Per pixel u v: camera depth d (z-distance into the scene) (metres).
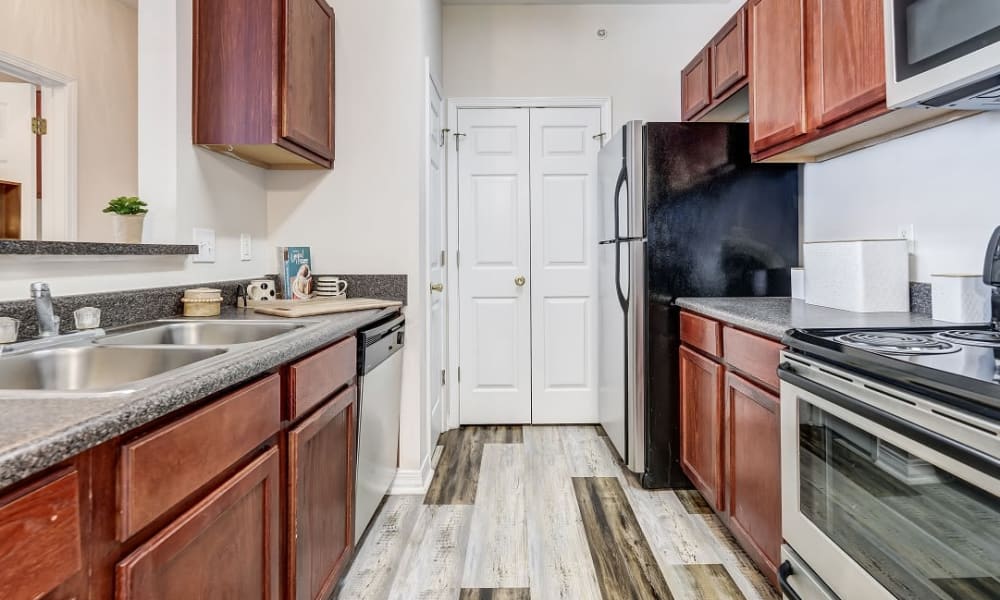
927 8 1.15
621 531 1.90
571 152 3.17
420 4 2.21
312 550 1.25
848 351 1.04
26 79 1.50
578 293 3.18
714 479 1.86
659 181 2.26
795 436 1.25
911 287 1.67
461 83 3.13
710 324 1.87
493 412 3.20
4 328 0.97
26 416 0.59
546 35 3.13
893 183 1.77
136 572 0.65
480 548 1.79
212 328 1.47
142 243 1.50
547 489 2.27
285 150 1.82
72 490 0.58
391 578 1.62
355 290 2.20
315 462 1.27
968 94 1.16
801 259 2.31
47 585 0.54
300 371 1.17
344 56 2.20
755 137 2.05
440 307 2.92
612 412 2.62
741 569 1.66
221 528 0.86
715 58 2.50
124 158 1.72
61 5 1.57
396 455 2.20
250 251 2.07
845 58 1.51
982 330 1.26
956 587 0.79
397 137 2.20
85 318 1.17
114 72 1.71
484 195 3.17
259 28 1.71
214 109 1.71
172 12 1.61
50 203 1.55
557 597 1.52
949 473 0.79
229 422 0.89
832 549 1.10
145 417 0.66
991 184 1.43
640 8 3.13
